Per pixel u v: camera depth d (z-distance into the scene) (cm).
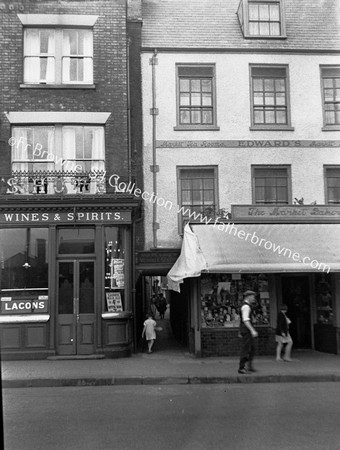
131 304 1430
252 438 634
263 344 1424
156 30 1625
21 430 684
